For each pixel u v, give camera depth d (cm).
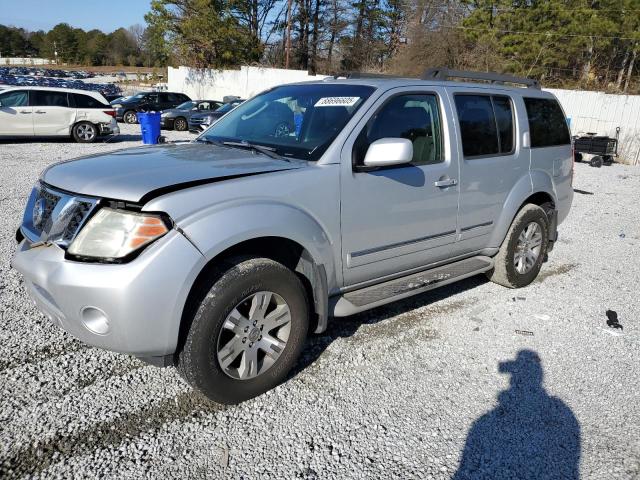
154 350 256
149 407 290
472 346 382
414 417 294
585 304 476
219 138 386
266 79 3369
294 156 329
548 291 506
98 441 260
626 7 3136
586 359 371
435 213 388
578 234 755
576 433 287
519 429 288
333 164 318
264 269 281
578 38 3162
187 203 259
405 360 357
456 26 3572
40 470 239
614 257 638
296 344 310
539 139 494
